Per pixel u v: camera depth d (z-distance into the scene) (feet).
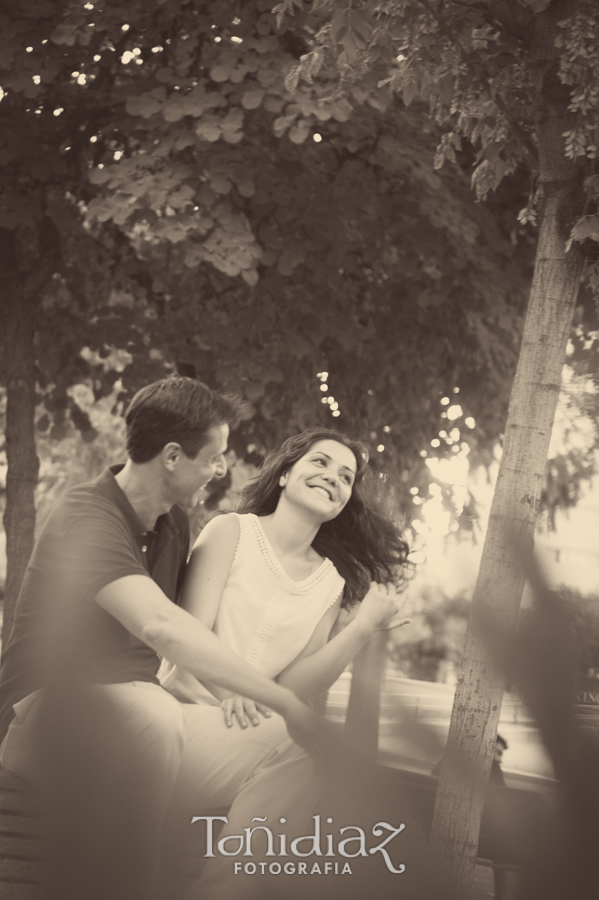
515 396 6.79
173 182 18.26
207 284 21.77
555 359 6.72
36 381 23.93
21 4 19.19
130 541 7.06
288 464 9.25
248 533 8.79
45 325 23.30
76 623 2.10
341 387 23.48
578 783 1.14
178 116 18.03
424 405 23.90
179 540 8.02
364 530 9.21
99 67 20.38
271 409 21.25
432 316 23.25
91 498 7.04
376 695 1.52
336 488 8.80
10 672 6.38
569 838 1.13
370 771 1.46
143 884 1.62
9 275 21.65
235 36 19.22
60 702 1.64
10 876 3.45
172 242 17.88
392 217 21.49
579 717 1.16
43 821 1.59
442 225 20.86
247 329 21.16
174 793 7.24
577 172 6.85
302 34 19.65
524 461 6.57
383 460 23.58
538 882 1.15
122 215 18.02
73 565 6.51
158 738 5.58
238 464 22.74
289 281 21.53
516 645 1.19
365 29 7.33
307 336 21.68
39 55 18.78
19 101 19.71
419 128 22.00
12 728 5.81
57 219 20.26
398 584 8.46
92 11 18.38
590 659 1.17
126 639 6.68
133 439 7.36
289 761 5.91
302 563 8.93
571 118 6.81
